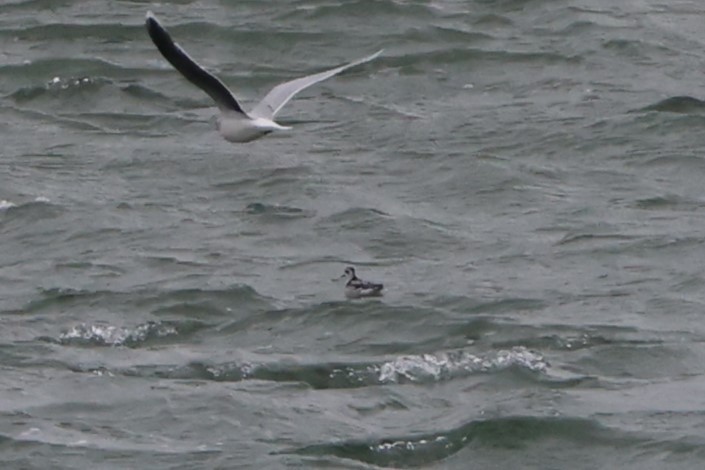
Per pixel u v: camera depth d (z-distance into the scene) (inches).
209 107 1537.9
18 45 1675.7
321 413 943.0
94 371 995.9
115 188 1339.8
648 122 1450.5
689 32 1685.5
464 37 1669.5
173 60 664.4
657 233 1224.8
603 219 1259.2
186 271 1170.0
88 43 1676.9
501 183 1336.1
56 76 1606.8
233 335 1066.1
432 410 951.0
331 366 1002.7
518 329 1052.5
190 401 953.5
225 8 1760.6
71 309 1103.6
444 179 1349.7
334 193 1318.9
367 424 933.2
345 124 1478.8
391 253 1205.7
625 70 1587.1
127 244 1226.6
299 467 881.5
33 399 956.0
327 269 1174.3
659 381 986.7
